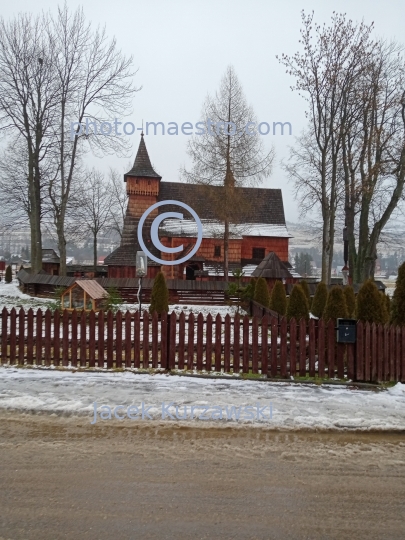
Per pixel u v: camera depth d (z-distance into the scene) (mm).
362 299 9180
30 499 4066
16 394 6941
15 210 34469
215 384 7684
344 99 23859
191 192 31547
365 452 5230
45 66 27484
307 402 6848
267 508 3994
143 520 3764
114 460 4875
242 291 22484
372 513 3963
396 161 23891
